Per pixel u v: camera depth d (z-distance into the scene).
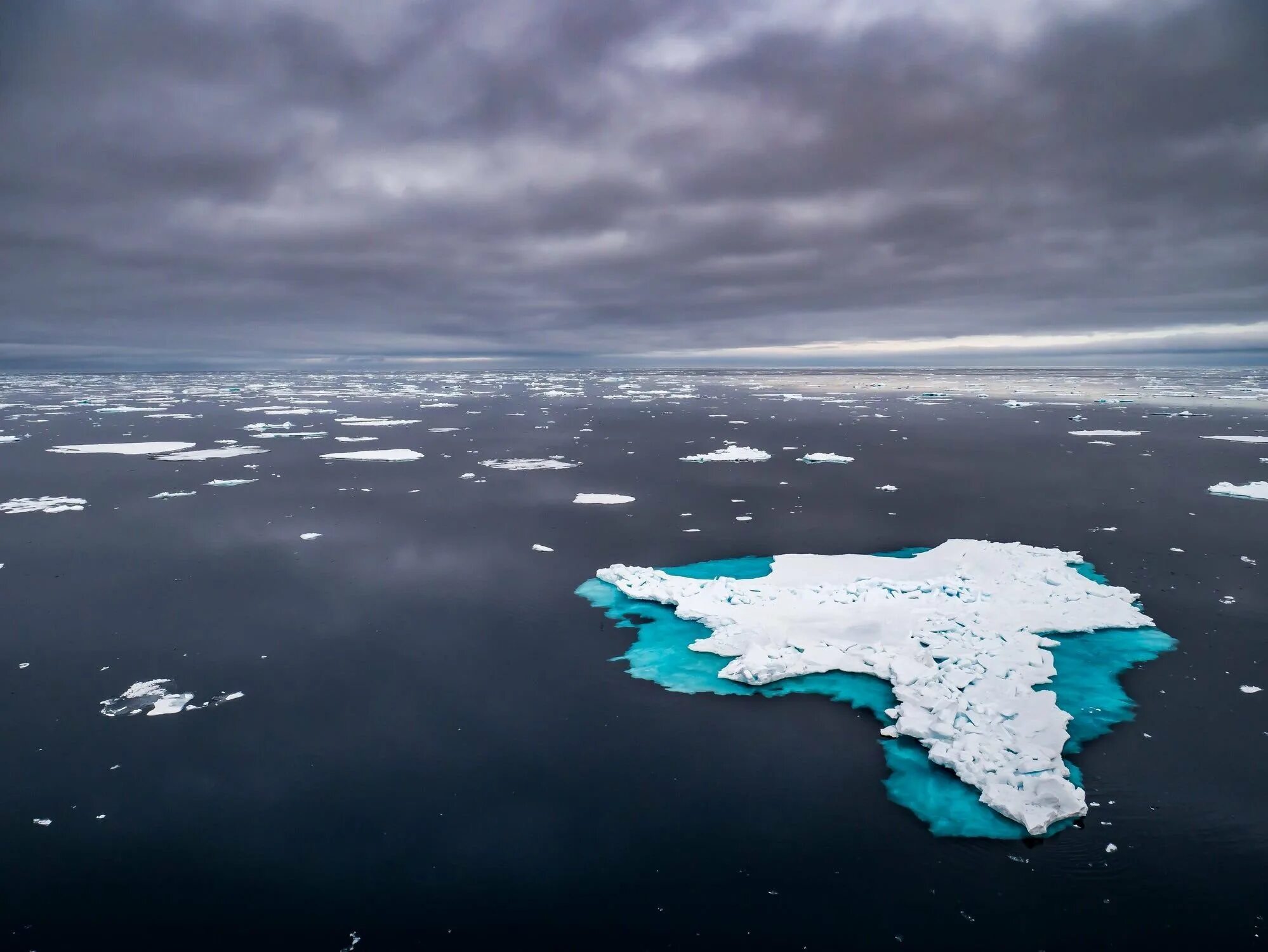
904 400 120.44
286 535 34.91
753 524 36.34
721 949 11.48
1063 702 18.16
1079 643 21.31
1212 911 11.95
